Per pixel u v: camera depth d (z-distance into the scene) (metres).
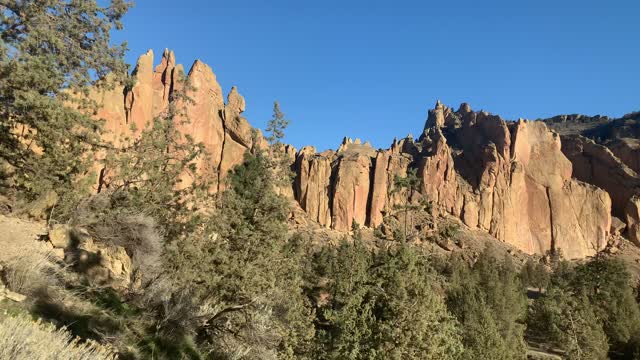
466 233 135.00
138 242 12.20
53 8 13.02
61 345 4.29
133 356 7.11
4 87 11.65
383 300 17.64
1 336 3.79
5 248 6.80
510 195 149.38
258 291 20.98
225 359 10.80
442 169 152.75
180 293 10.45
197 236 22.00
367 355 16.20
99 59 13.63
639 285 71.06
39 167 13.44
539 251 147.12
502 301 48.81
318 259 64.50
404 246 22.31
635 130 193.00
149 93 101.19
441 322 17.47
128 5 13.94
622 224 153.25
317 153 166.88
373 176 147.75
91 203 13.88
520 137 159.75
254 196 25.64
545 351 52.19
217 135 117.44
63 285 7.37
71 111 12.92
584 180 167.38
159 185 20.67
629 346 51.91
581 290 57.88
